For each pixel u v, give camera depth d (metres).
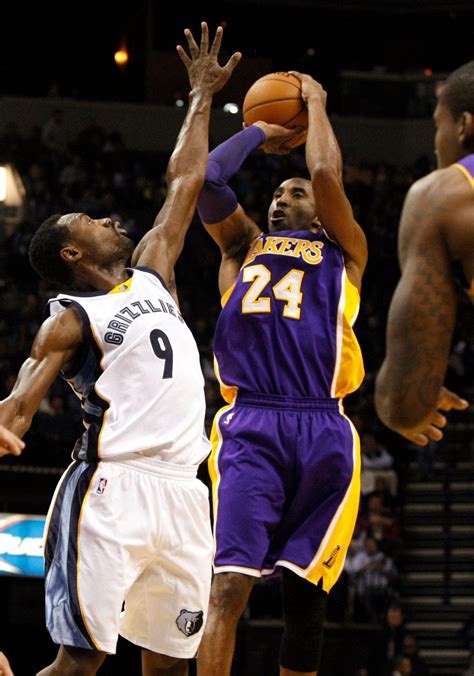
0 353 23.80
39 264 5.63
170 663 5.28
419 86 34.56
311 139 6.23
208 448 5.44
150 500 5.04
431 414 3.78
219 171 6.34
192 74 6.51
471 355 26.02
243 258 6.62
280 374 6.00
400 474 23.86
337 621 18.92
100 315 5.19
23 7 36.03
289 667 5.94
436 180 3.78
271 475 5.88
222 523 5.86
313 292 6.11
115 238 5.63
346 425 6.05
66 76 36.38
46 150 32.16
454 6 34.31
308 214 6.51
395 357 3.73
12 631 20.36
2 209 29.50
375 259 29.86
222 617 5.68
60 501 5.08
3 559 18.14
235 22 36.03
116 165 31.98
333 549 5.90
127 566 4.95
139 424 5.09
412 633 21.56
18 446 4.65
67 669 4.89
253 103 6.61
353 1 34.72
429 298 3.70
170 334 5.31
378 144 34.06
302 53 35.91
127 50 36.50
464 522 23.48
